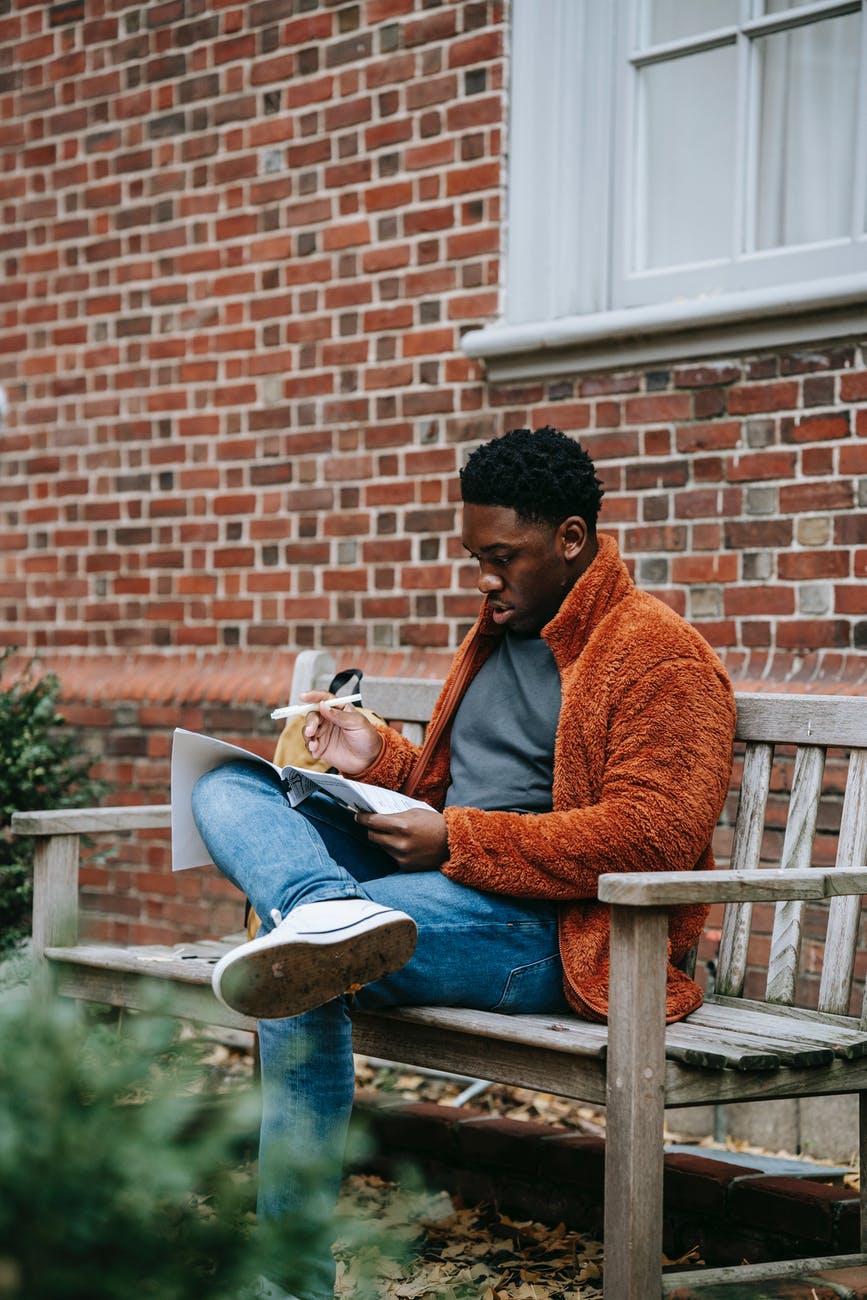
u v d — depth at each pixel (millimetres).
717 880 2066
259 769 2498
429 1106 3199
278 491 4609
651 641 2396
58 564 5188
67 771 4297
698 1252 2674
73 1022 1208
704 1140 3605
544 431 2592
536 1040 2125
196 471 4816
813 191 3631
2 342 5344
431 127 4258
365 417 4398
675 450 3756
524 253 4082
